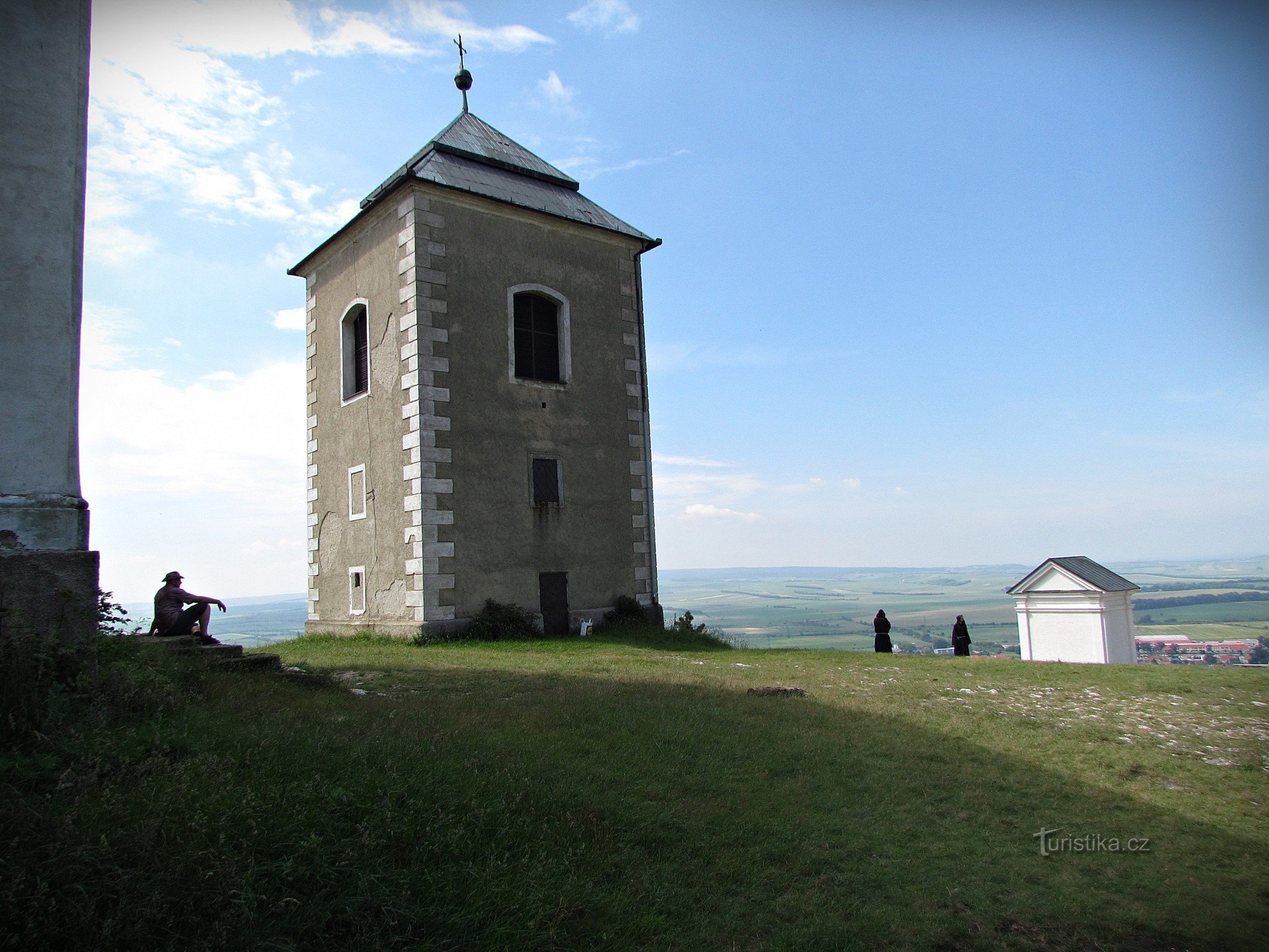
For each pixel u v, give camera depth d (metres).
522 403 17.30
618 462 18.67
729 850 4.95
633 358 19.42
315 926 3.45
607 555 18.12
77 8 6.28
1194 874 5.09
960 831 5.52
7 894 3.09
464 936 3.66
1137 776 6.79
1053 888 4.84
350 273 18.28
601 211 19.80
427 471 15.73
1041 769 6.84
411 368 16.03
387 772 4.88
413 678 9.83
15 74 5.98
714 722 7.57
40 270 5.93
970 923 4.41
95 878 3.31
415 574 15.57
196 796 4.09
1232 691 10.30
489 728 6.63
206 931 3.26
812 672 11.73
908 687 10.34
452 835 4.30
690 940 3.99
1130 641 17.94
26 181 5.94
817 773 6.36
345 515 17.83
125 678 5.80
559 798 5.16
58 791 3.92
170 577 8.82
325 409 18.80
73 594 5.71
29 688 4.91
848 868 4.91
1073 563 18.19
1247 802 6.27
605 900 4.16
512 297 17.55
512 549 16.66
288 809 4.14
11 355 5.76
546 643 15.07
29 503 5.70
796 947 4.03
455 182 16.97
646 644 15.74
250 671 8.19
